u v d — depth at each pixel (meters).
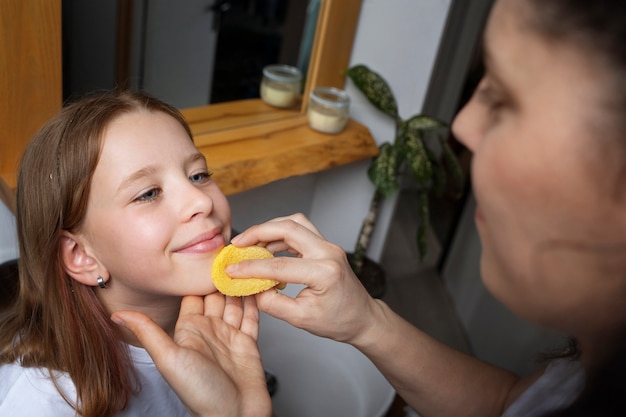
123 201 0.65
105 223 0.66
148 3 1.10
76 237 0.70
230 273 0.63
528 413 0.49
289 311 0.62
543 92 0.25
